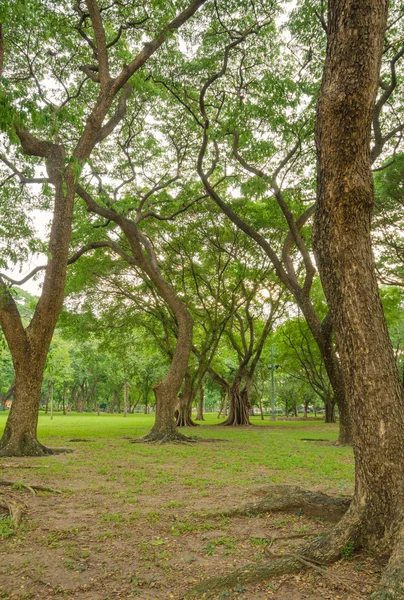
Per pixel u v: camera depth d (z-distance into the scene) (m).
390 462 4.97
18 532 6.25
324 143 5.34
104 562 5.19
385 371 5.14
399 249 22.44
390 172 18.45
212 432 26.08
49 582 4.65
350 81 5.06
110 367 59.12
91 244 20.33
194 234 28.20
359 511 5.10
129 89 18.47
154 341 35.41
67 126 18.19
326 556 4.87
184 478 10.44
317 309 33.00
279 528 6.28
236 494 8.60
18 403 14.41
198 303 32.50
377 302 5.32
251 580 4.53
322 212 5.47
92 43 16.78
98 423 36.59
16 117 7.27
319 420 49.81
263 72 16.77
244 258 29.39
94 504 7.86
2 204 12.15
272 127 16.47
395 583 3.89
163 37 15.54
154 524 6.60
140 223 26.45
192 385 33.44
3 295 13.15
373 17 5.02
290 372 49.47
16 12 12.81
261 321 40.41
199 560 5.22
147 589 4.54
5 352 50.00
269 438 21.67
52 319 14.56
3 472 11.00
